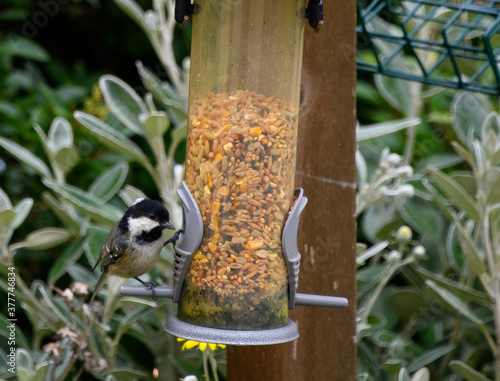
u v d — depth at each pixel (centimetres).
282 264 284
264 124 283
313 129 315
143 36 592
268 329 278
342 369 321
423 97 452
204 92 285
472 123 420
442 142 491
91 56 602
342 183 318
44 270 477
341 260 319
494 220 378
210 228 282
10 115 484
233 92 282
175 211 387
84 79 565
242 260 280
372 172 460
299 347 318
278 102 285
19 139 481
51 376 312
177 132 392
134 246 329
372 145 473
